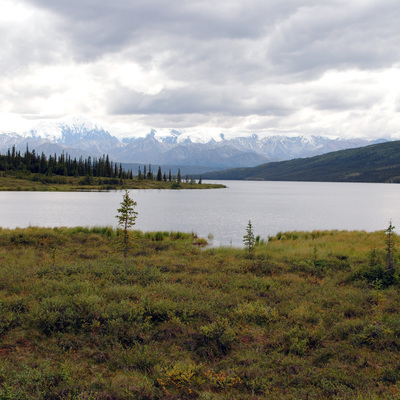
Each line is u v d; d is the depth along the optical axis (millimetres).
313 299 12398
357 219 64125
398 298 12422
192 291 12742
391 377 7133
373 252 18641
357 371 7469
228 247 26609
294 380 7074
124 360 7754
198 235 40969
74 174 199125
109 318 9500
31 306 9953
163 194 153125
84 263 17250
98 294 11656
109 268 15984
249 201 113500
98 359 7770
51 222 52906
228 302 11773
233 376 7152
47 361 7363
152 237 32938
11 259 18625
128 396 6312
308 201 116250
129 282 13953
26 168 187125
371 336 9055
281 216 67625
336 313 11016
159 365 7477
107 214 65562
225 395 6516
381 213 76500
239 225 52375
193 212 73375
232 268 17953
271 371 7457
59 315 9367
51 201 98750
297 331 9203
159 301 10820
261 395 6543
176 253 23531
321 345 8773
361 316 10727
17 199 105938
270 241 32594
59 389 6438
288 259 20719
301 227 51531
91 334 8766
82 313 9680
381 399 6246
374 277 15445
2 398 6133
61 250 22953
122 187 189625
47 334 8875
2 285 12633
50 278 13812
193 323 9867
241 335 9312
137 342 8484
